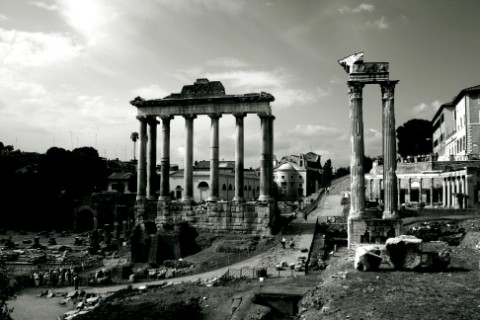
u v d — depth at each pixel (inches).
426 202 3132.4
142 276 1879.9
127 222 3262.8
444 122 4212.6
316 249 1915.6
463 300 854.5
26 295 1726.1
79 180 4298.7
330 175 5792.3
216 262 1905.8
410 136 5123.0
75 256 2524.6
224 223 2396.7
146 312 1232.2
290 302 1113.4
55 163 4220.0
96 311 1311.5
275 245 2092.8
